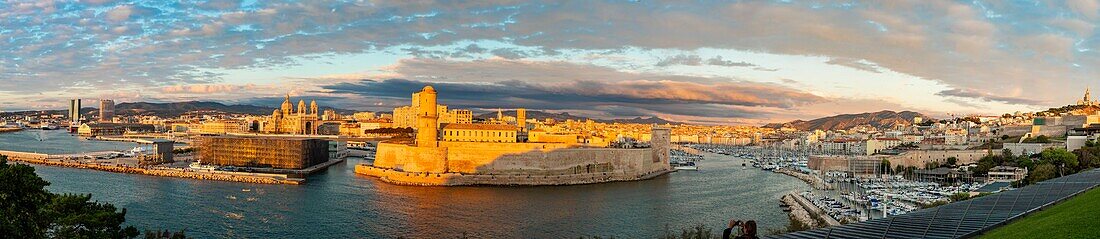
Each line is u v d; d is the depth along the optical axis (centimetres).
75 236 8144
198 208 19888
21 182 7806
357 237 16162
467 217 19188
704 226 18200
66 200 8919
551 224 18262
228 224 17450
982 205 10838
